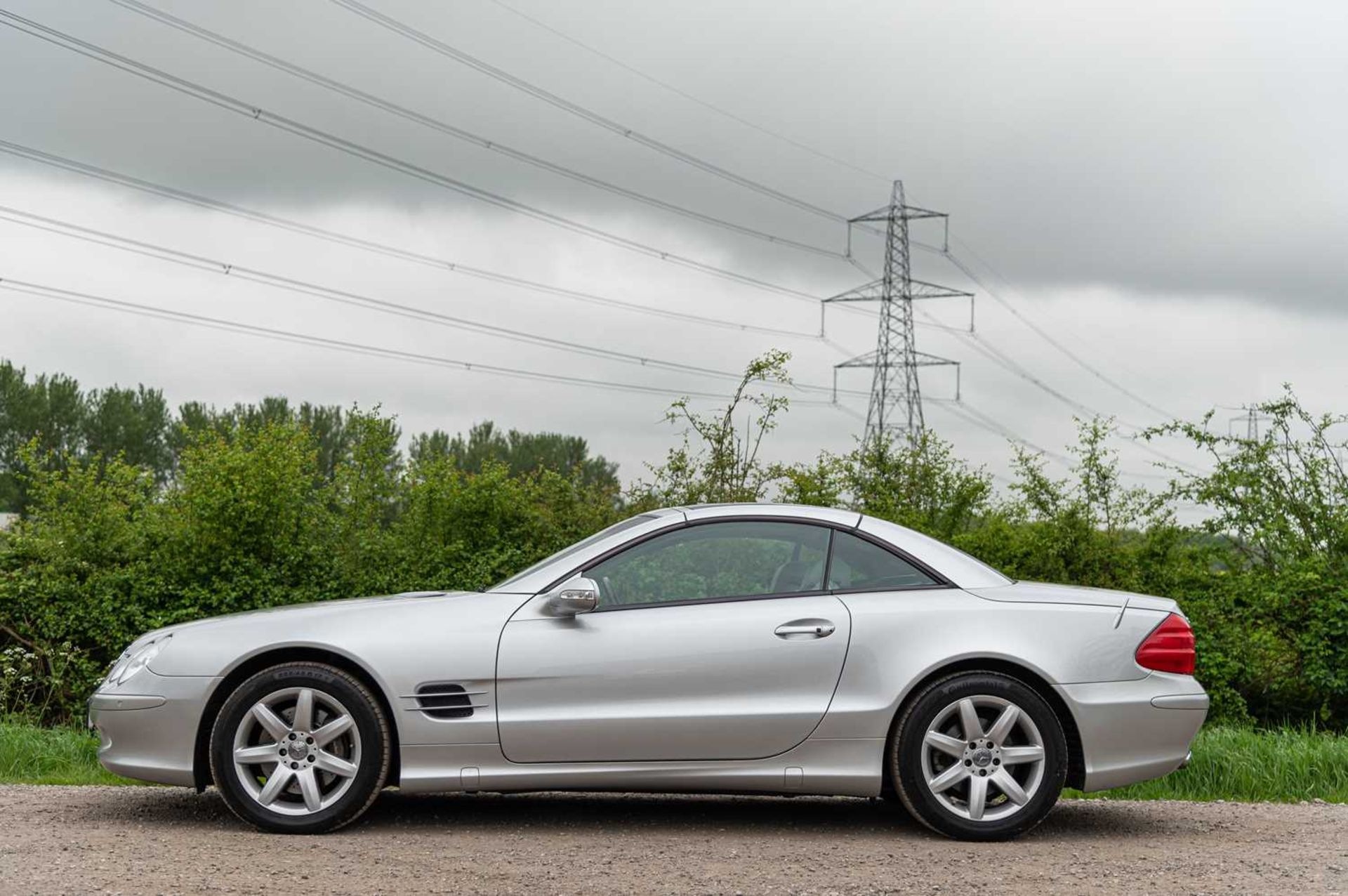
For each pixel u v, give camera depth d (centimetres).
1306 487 1247
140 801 672
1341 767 827
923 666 605
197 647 600
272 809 589
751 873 521
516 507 1295
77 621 1201
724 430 1355
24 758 834
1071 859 560
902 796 603
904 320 5059
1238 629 1183
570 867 526
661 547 630
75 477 1270
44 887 470
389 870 512
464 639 600
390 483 1279
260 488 1210
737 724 598
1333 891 506
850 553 634
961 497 1423
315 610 619
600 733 595
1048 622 618
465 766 595
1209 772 826
